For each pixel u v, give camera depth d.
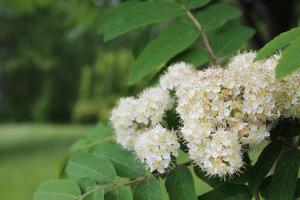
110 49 3.20
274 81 0.27
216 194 0.29
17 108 4.37
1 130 3.42
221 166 0.26
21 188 1.56
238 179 0.29
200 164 0.28
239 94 0.27
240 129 0.27
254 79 0.26
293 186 0.28
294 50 0.22
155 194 0.29
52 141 2.61
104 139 0.38
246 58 0.29
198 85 0.27
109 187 0.30
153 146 0.28
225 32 0.36
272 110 0.27
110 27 0.38
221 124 0.27
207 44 0.36
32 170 1.82
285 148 0.30
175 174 0.29
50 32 3.65
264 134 0.27
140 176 0.31
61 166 0.38
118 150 0.32
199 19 0.36
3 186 1.60
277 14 0.61
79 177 0.31
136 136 0.31
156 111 0.31
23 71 4.24
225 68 0.31
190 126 0.27
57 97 4.14
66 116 4.16
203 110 0.27
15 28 3.65
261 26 0.74
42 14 3.48
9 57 4.04
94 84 3.41
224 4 0.37
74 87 4.12
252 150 0.29
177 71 0.32
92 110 3.40
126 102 0.31
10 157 2.16
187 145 0.28
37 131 3.15
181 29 0.36
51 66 3.81
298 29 0.24
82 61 3.88
